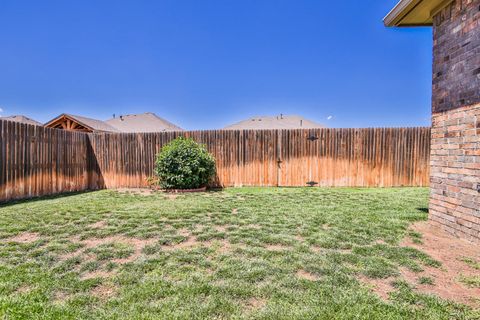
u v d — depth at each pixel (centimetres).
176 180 785
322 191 746
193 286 220
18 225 404
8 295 209
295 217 444
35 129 692
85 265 264
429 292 213
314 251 297
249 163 865
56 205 563
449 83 358
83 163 874
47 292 213
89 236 354
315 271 247
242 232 365
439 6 375
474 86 316
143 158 883
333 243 319
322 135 844
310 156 849
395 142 819
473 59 318
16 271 250
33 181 683
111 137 896
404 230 370
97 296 208
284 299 201
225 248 309
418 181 814
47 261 274
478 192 311
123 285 224
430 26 442
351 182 835
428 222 401
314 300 199
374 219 427
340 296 204
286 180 858
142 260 275
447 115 361
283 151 856
